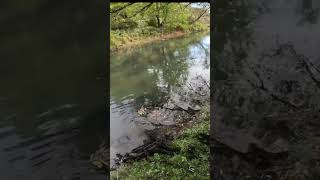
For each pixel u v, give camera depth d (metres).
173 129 7.49
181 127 7.50
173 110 8.98
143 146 6.66
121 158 6.27
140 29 22.48
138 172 5.48
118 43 19.98
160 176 5.24
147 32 22.67
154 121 8.34
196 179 4.92
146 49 20.12
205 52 18.48
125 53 19.12
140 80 12.98
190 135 6.53
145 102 10.10
